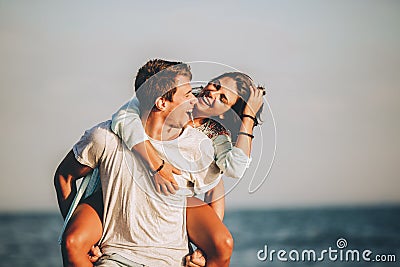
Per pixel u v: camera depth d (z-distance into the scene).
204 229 3.33
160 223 3.29
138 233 3.27
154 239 3.29
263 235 21.95
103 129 3.29
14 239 21.86
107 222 3.29
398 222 26.02
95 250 3.26
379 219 26.84
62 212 3.45
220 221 3.37
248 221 26.03
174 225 3.33
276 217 26.91
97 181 3.41
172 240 3.33
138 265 3.23
